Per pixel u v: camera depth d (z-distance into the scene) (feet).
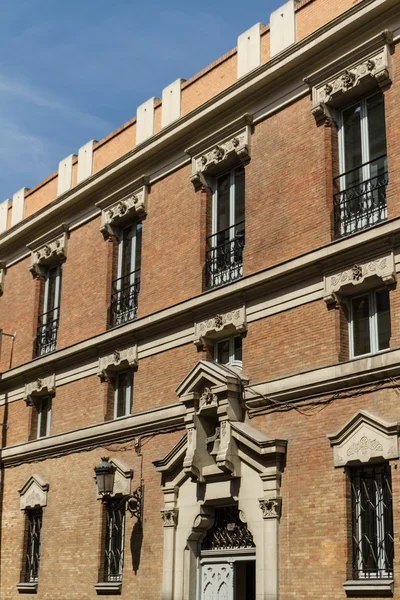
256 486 58.90
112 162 80.53
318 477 55.21
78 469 77.87
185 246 71.82
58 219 89.15
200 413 63.67
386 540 51.19
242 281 63.72
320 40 61.36
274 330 61.36
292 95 64.44
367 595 50.39
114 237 81.56
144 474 69.92
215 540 63.05
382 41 57.57
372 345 55.88
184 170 73.97
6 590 83.10
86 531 74.64
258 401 60.44
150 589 66.13
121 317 78.33
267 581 56.18
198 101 73.67
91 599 71.72
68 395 82.17
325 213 59.57
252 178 66.44
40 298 91.20
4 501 87.45
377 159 57.77
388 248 54.34
